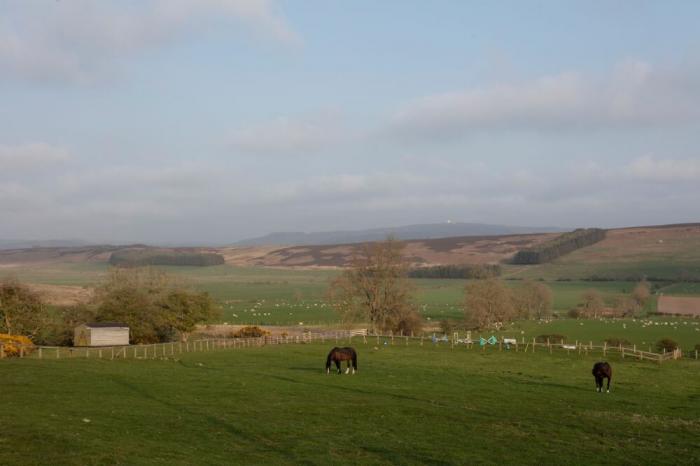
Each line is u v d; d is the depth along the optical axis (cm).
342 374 5503
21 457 2436
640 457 2902
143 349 7719
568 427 3500
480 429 3384
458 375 5709
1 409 3319
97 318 9500
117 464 2442
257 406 3812
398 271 11300
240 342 8700
